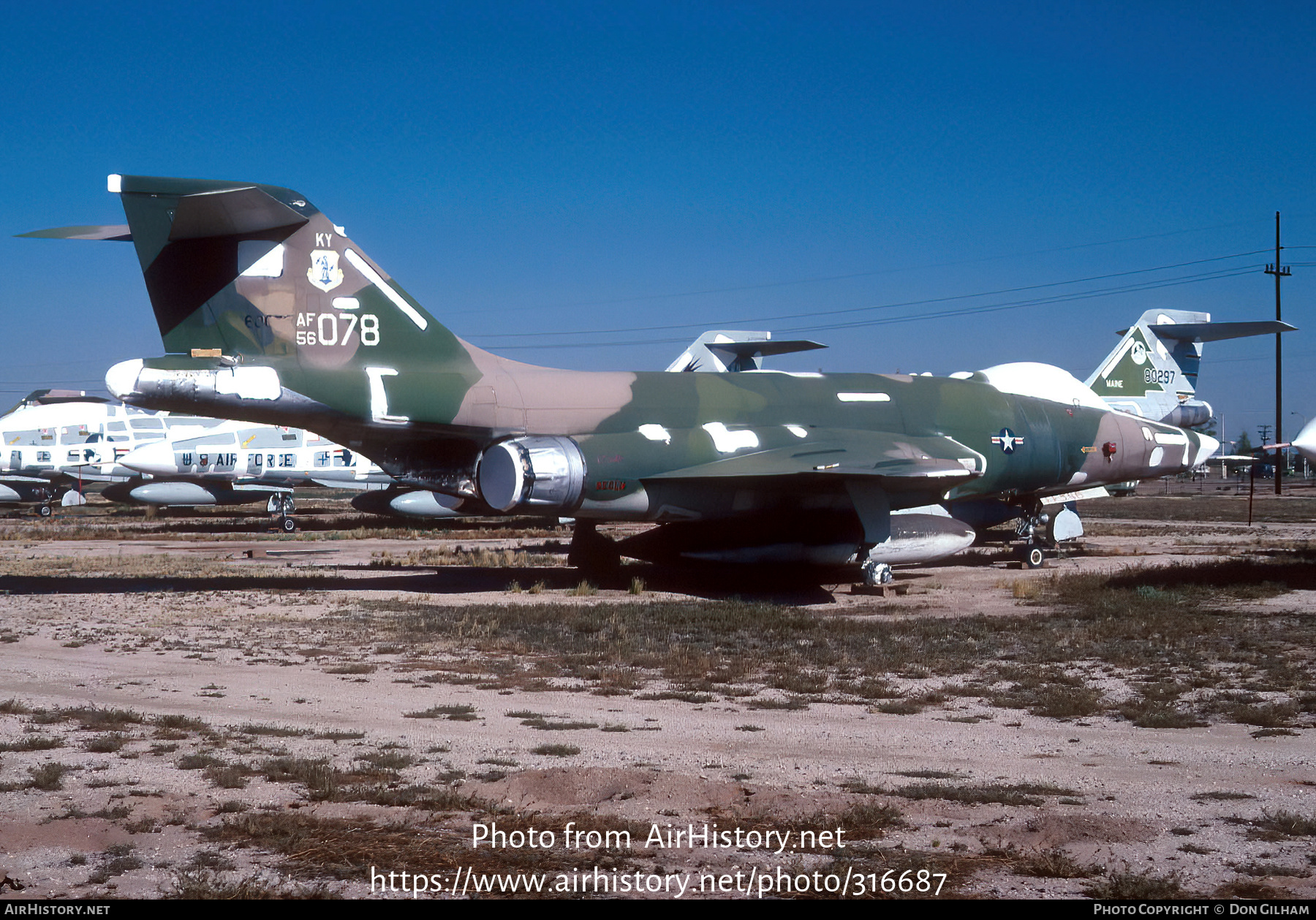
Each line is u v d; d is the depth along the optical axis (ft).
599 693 34.24
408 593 62.28
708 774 24.12
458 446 63.31
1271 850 18.66
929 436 73.77
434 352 61.72
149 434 157.99
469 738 27.63
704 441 64.59
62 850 18.48
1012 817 20.72
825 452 64.90
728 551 65.98
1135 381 94.27
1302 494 244.63
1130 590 59.82
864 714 31.14
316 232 58.44
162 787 22.45
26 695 33.12
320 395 57.62
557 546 102.73
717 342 119.44
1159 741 27.63
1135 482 90.22
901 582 69.05
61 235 53.78
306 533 120.67
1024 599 58.54
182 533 120.06
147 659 40.06
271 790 22.34
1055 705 31.68
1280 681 35.04
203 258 56.03
